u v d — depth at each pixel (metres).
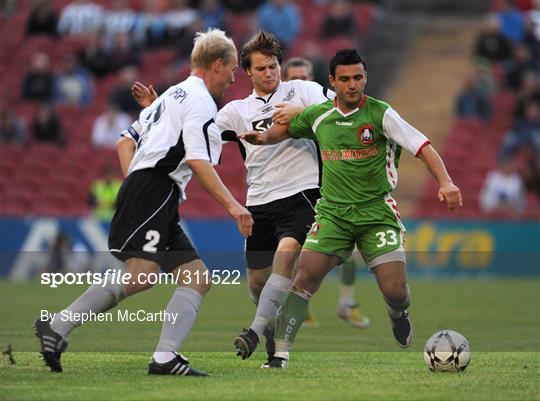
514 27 92.12
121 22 97.56
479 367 29.03
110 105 88.31
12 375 25.86
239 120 31.17
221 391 23.50
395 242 27.97
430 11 104.75
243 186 80.31
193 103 26.02
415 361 30.73
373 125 27.53
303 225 29.91
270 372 27.23
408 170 84.50
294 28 90.56
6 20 104.81
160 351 25.95
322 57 83.75
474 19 102.75
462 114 85.56
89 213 78.06
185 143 25.73
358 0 101.19
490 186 77.25
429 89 92.56
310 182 30.56
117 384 24.44
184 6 96.75
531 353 33.22
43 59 94.31
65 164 86.56
